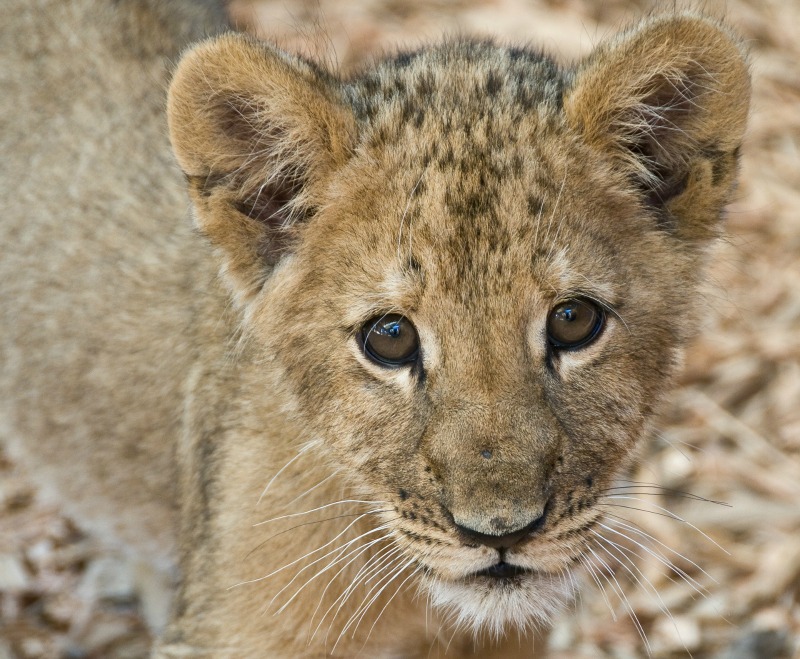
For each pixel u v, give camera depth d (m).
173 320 9.88
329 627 8.49
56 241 10.66
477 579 7.65
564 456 7.43
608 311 7.66
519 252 7.33
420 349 7.50
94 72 10.93
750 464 12.41
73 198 10.65
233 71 7.65
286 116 7.78
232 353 8.80
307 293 7.99
